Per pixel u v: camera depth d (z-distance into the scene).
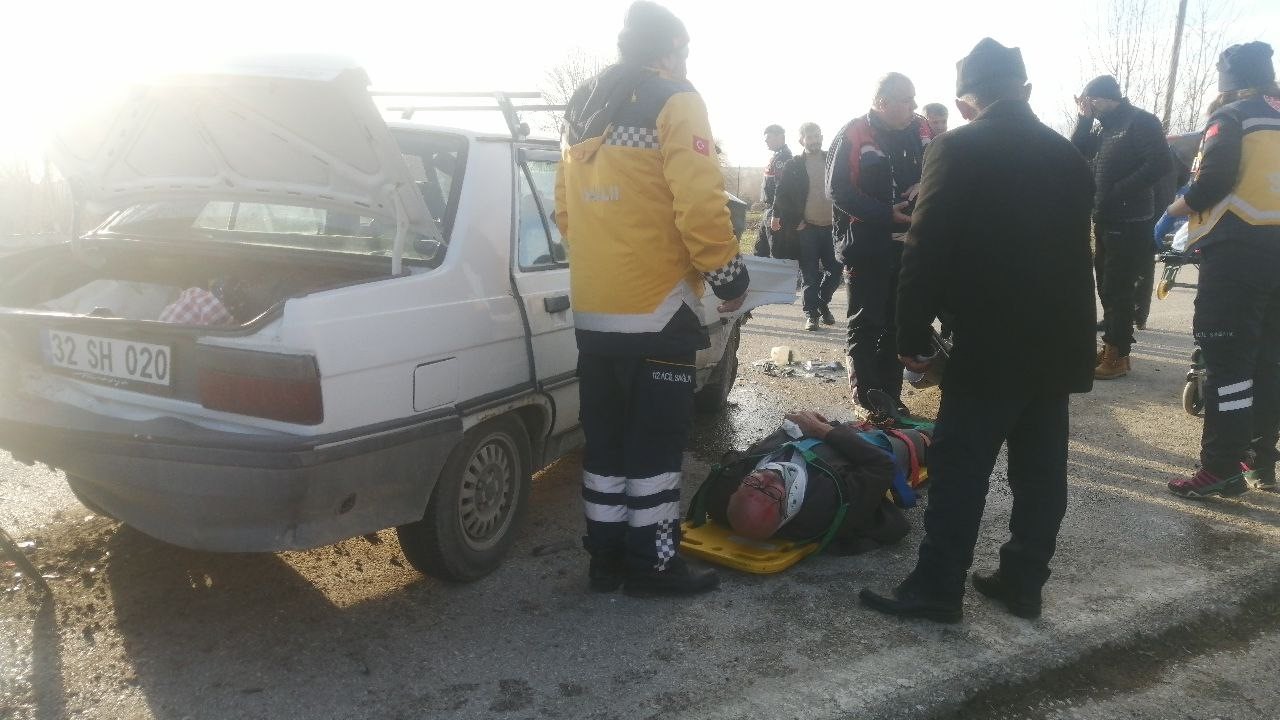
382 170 3.05
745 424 6.05
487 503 3.65
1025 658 3.13
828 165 5.55
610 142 3.23
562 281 3.99
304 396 2.78
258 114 3.07
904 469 4.57
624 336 3.29
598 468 3.48
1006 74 3.14
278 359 2.78
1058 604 3.52
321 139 3.06
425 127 3.80
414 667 2.99
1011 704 2.94
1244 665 3.23
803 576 3.73
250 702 2.77
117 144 3.52
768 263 4.58
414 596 3.48
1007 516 4.47
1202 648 3.34
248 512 2.81
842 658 3.09
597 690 2.88
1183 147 13.10
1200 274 4.58
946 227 3.07
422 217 3.20
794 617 3.37
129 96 3.25
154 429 2.86
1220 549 4.07
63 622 3.18
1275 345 4.68
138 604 3.33
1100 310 10.48
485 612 3.37
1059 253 3.09
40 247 3.90
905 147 5.53
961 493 3.26
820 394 6.89
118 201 3.78
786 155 10.33
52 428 2.96
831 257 9.38
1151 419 6.18
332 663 3.00
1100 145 7.05
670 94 3.18
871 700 2.85
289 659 3.01
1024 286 3.06
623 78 3.22
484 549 3.63
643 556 3.45
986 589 3.57
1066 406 3.35
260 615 3.29
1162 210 8.70
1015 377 3.12
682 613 3.39
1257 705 2.98
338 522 2.97
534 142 4.11
